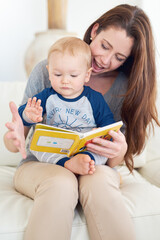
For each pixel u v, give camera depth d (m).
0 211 0.83
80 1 2.58
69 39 1.02
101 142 0.92
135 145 1.19
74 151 0.93
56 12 2.26
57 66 0.97
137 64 1.11
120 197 0.86
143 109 1.15
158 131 1.52
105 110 1.07
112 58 1.09
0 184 1.10
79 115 1.03
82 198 0.87
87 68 1.03
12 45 2.55
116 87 1.21
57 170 0.88
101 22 1.10
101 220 0.79
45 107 1.03
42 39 2.15
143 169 1.45
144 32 1.08
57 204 0.77
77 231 0.82
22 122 0.91
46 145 0.91
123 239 0.75
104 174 0.92
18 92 1.46
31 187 0.90
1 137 1.36
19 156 1.37
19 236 0.78
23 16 2.53
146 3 2.24
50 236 0.71
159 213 0.90
